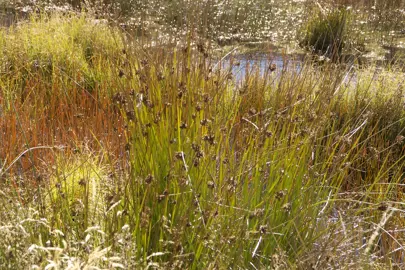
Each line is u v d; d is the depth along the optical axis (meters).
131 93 2.91
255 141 3.13
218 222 2.71
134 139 2.92
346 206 3.68
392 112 5.11
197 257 2.59
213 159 2.82
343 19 9.29
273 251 2.86
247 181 2.89
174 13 6.14
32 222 2.52
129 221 2.62
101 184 3.19
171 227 2.55
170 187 2.75
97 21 7.50
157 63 3.16
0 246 2.25
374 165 4.33
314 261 2.78
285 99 3.63
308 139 3.12
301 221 2.95
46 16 9.00
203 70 3.17
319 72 4.27
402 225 3.60
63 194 2.75
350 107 4.97
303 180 3.14
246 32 9.80
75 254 2.27
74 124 4.66
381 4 11.57
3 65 6.28
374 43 9.74
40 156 4.11
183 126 2.64
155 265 2.42
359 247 2.84
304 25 10.14
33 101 5.46
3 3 11.43
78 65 6.40
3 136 4.16
